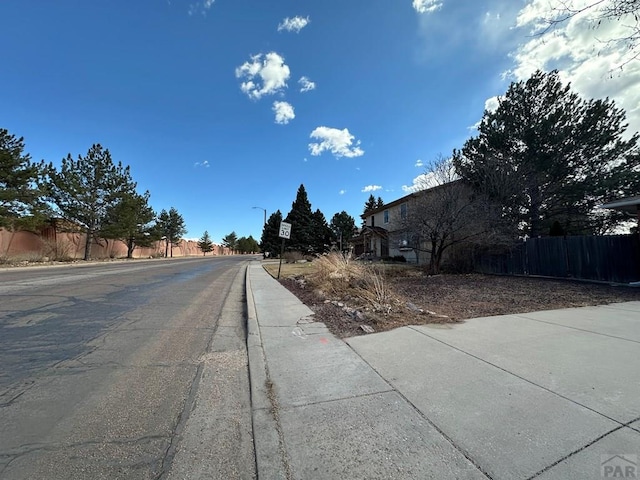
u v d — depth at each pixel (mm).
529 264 13281
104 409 2885
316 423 2539
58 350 4430
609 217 17734
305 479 1936
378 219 29469
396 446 2211
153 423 2668
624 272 10484
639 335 4562
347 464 2049
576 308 6582
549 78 16625
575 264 11727
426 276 13477
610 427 2338
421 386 3088
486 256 14961
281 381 3348
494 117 17875
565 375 3229
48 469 2074
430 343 4328
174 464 2152
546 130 16188
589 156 16312
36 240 24969
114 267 20219
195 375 3678
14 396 3111
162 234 45844
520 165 16031
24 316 6301
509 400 2762
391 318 5742
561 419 2457
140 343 4805
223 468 2119
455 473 1932
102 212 28969
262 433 2418
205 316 6809
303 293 9523
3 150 19453
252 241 104875
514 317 5781
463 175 16281
